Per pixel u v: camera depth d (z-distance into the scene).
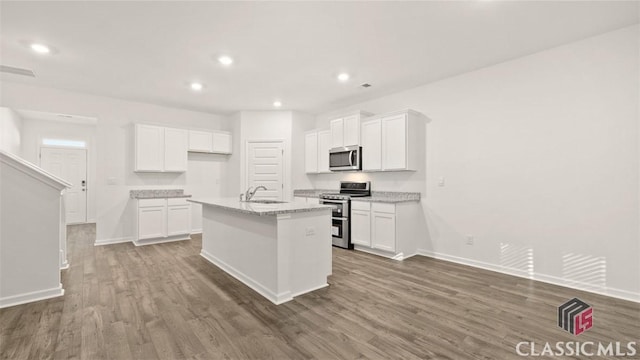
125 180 4.95
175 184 5.48
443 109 3.94
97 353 1.77
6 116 4.78
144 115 5.16
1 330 2.03
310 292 2.75
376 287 2.88
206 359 1.72
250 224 2.94
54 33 2.71
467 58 3.27
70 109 4.49
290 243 2.63
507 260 3.33
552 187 3.02
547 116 3.05
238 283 2.99
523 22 2.53
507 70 3.34
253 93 4.59
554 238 3.00
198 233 5.66
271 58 3.29
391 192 4.55
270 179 5.75
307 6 2.31
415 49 3.06
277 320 2.20
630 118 2.60
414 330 2.05
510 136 3.31
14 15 2.40
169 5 2.29
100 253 4.16
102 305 2.44
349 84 4.16
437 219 3.99
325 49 3.07
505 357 1.74
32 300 2.51
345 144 4.88
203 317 2.24
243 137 5.73
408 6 2.31
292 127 5.74
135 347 1.84
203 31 2.70
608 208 2.70
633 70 2.58
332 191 5.64
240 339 1.94
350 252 4.31
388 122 4.22
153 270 3.40
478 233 3.58
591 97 2.79
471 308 2.40
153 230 4.73
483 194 3.54
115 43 2.92
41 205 2.58
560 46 2.96
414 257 4.02
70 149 6.67
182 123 5.59
